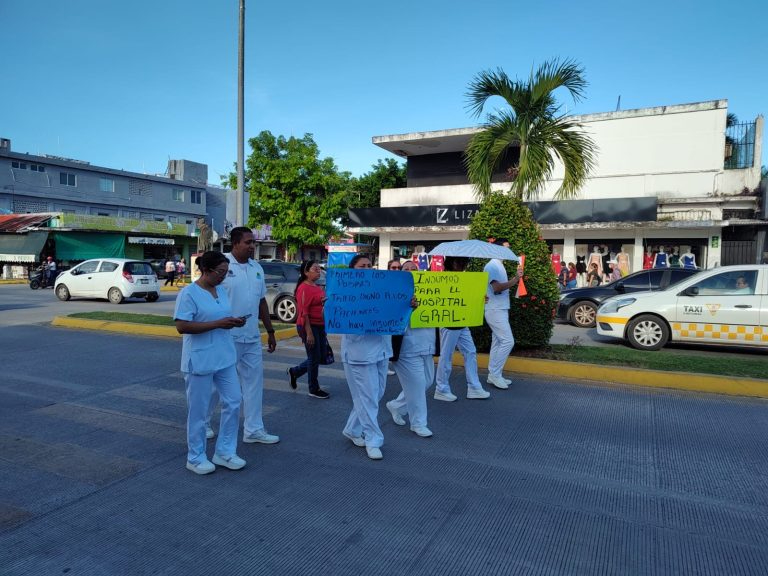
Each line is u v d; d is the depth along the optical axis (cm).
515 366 751
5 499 368
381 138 2402
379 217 2367
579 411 577
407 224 2317
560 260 2089
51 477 404
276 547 312
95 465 427
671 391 655
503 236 808
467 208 2195
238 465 419
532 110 1064
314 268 623
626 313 961
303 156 3027
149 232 3669
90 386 672
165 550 308
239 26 1231
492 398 627
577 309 1306
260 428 480
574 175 1083
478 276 572
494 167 1116
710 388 651
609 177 2062
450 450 465
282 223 3006
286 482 399
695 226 1823
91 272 1800
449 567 293
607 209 1933
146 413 564
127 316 1224
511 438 495
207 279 407
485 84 1065
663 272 1267
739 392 638
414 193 2462
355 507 360
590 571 290
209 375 407
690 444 480
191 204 4669
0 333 1080
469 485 396
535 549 311
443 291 563
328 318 427
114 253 3459
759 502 370
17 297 1997
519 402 611
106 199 4056
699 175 1955
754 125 1973
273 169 2986
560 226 1994
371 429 446
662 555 305
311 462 437
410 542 318
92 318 1184
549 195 2130
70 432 505
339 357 884
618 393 647
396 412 534
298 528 333
